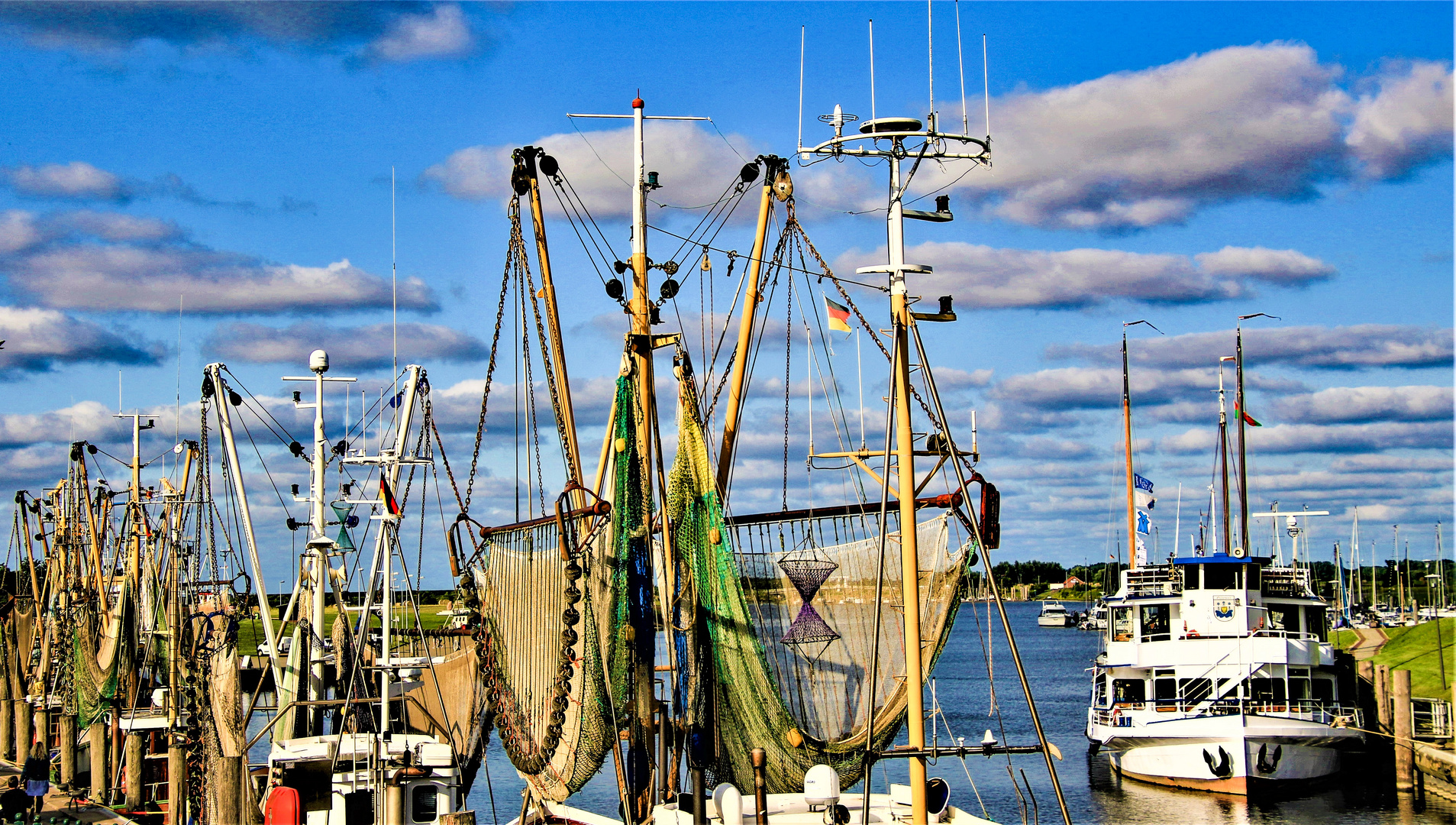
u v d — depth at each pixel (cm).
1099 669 6838
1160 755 5969
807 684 2853
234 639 3597
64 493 5716
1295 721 5750
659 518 2944
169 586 4744
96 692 4822
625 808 2638
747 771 2784
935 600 2750
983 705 9706
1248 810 5541
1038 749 2234
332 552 3859
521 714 3025
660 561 2948
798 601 2895
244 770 3416
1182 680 6012
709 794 2778
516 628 3072
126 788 4547
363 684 3594
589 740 2791
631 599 2780
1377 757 6197
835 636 2855
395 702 3747
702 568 2812
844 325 2573
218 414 4041
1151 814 5478
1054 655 16338
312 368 3988
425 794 3275
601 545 2848
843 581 2869
